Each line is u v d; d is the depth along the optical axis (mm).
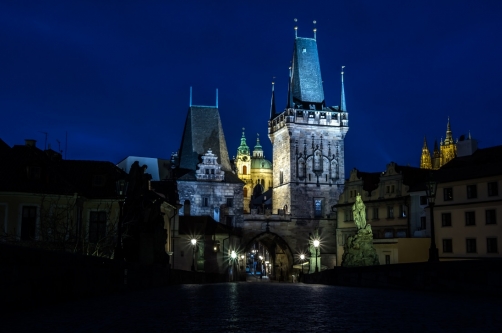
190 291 26609
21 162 51188
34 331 11156
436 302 19047
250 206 184125
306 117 121562
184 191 108625
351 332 11273
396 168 88188
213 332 11297
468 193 64875
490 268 22078
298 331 11445
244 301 19734
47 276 16344
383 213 89375
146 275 29422
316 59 129125
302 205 119000
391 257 72125
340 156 122188
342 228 99062
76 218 52188
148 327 12086
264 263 173000
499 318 13875
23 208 49500
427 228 73500
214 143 116438
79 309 15680
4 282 13836
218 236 91688
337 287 32812
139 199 35812
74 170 57281
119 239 33031
